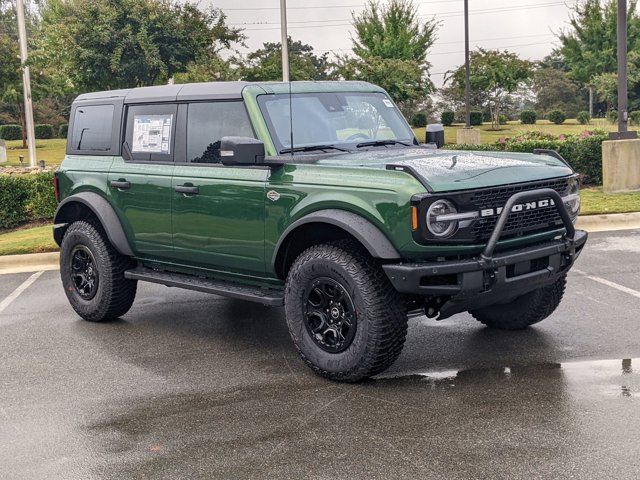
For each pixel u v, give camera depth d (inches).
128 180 267.0
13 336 279.6
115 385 220.2
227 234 236.7
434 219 191.0
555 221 217.6
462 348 238.7
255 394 206.7
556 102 2901.1
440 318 207.6
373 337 200.1
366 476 154.9
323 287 210.8
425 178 193.5
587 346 233.9
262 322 284.4
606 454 159.2
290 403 198.4
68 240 292.5
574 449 162.2
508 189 203.2
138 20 1104.2
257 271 233.3
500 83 1996.8
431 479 152.0
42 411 201.6
